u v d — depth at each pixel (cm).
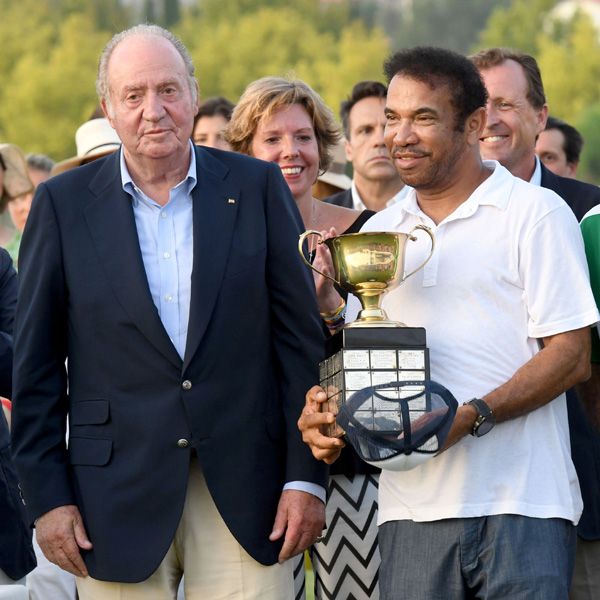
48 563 955
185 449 710
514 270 692
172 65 725
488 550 679
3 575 820
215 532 727
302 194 931
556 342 684
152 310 711
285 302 738
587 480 840
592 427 827
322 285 817
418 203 724
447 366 690
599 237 737
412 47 711
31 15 12369
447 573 687
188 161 742
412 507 693
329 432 685
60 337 738
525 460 684
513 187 704
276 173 761
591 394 760
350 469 860
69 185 744
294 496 725
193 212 731
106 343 718
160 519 707
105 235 726
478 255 695
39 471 720
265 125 926
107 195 735
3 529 819
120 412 714
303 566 863
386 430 640
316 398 684
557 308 683
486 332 689
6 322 863
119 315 714
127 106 719
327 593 870
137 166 734
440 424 641
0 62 11656
